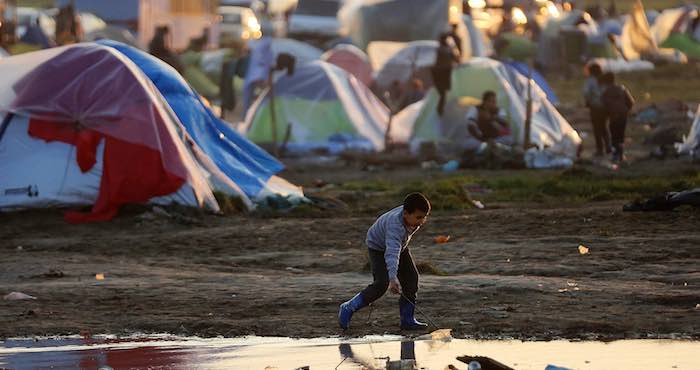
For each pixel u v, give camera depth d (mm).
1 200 44688
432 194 47656
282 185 49031
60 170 44844
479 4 144875
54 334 24891
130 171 44375
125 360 22172
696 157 63562
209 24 128750
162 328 25344
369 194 52594
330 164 70750
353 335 24328
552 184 53000
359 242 38250
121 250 37969
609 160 66188
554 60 125000
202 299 28422
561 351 22297
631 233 37344
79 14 113875
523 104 72188
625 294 27703
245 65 87875
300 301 27938
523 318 25391
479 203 47031
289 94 77688
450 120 73812
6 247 38969
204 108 48969
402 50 95875
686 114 86250
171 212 43969
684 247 34125
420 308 26703
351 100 78062
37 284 31078
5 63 46969
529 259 33562
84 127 45156
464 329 24578
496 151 66562
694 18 133750
